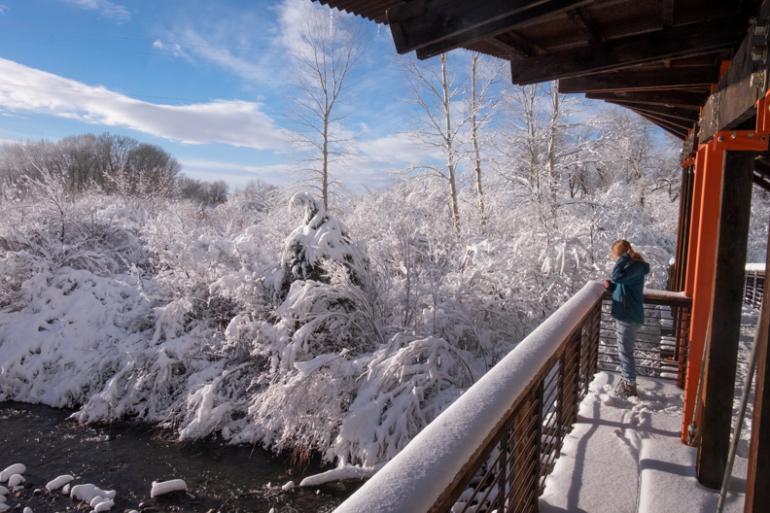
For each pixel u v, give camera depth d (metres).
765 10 1.83
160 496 7.73
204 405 9.52
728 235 2.87
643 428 3.80
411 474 1.11
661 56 2.85
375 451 7.66
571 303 3.31
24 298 13.01
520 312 10.20
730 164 2.85
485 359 9.40
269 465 8.56
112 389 10.55
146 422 10.23
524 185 17.25
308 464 8.39
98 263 14.94
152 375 10.85
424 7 2.56
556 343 2.38
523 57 3.39
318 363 8.23
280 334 9.35
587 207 15.52
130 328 12.43
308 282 9.22
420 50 2.80
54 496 7.78
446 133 18.94
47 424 10.30
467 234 12.20
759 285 7.58
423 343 8.27
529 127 18.95
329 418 8.26
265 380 9.41
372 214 15.48
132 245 16.39
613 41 3.02
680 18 2.76
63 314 12.71
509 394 1.69
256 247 12.70
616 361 5.46
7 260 13.24
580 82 3.99
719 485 2.93
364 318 9.60
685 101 4.38
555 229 11.41
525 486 2.31
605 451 3.43
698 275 3.61
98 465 8.69
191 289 11.75
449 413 1.47
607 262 10.42
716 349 2.93
